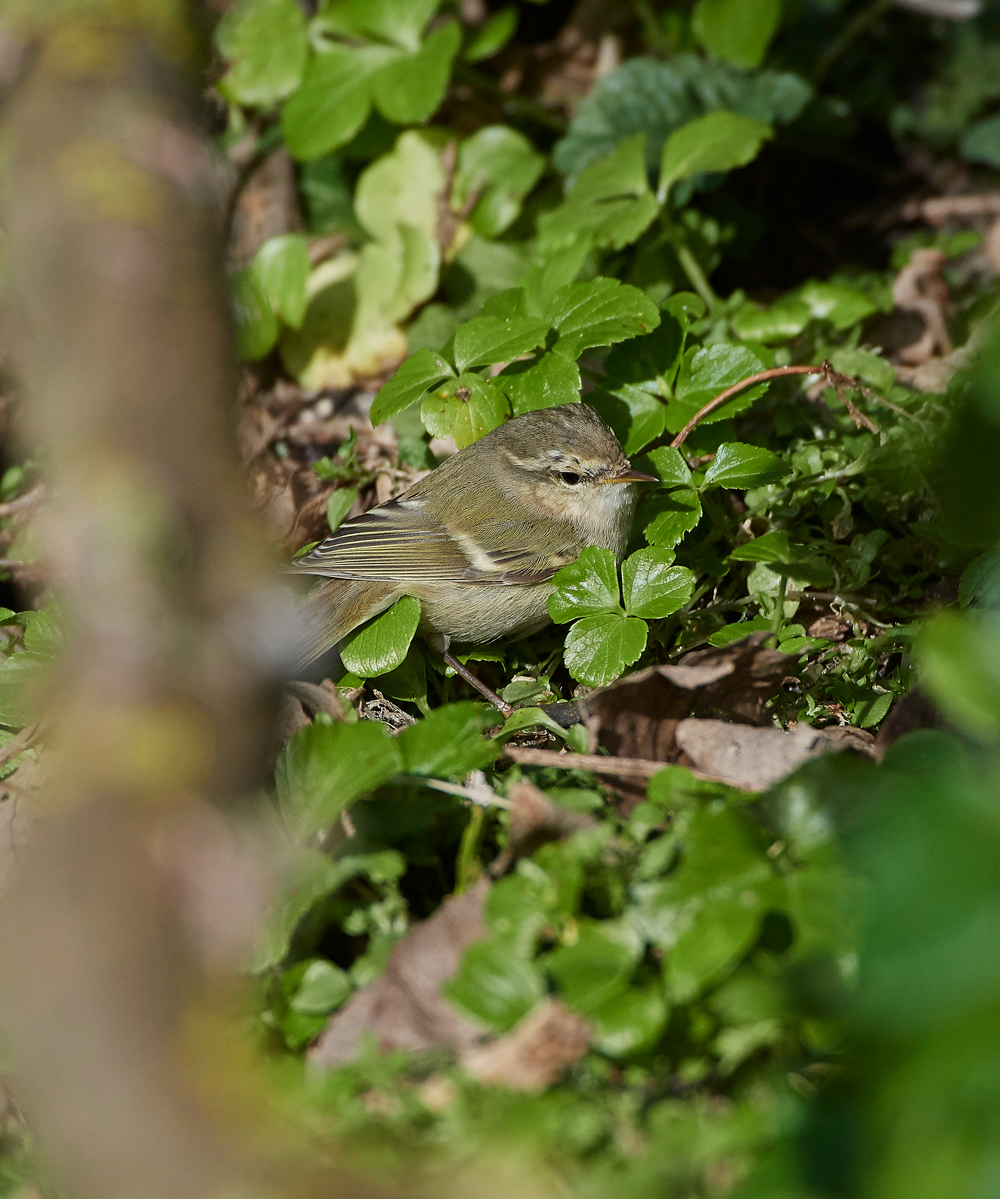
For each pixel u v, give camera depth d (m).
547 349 9.67
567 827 5.49
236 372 5.51
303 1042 5.29
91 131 5.88
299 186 14.84
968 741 5.88
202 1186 3.99
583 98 15.62
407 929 5.55
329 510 10.16
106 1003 4.16
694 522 8.62
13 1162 5.41
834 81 15.95
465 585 9.34
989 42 15.42
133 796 4.54
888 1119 3.37
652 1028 4.62
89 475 4.86
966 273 13.73
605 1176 4.38
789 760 6.33
